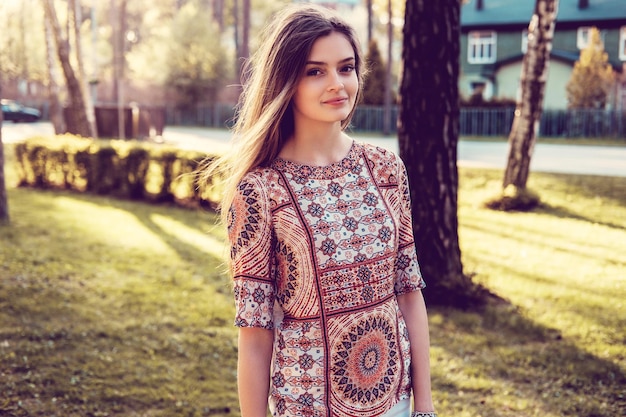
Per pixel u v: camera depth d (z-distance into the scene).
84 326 5.68
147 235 10.23
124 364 4.93
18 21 45.03
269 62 1.81
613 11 36.69
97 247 9.16
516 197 12.30
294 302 1.77
